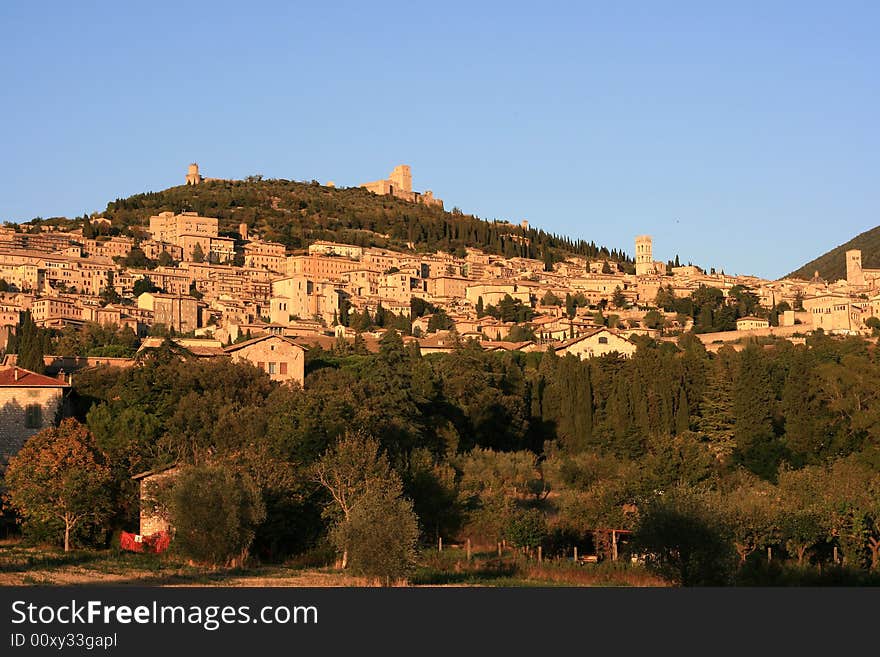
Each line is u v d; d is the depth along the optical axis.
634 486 115.00
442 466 121.38
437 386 167.75
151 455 122.38
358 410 126.25
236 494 97.12
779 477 123.31
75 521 106.31
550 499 137.38
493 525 114.81
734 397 165.62
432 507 114.69
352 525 86.81
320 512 106.25
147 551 103.44
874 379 158.25
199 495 96.50
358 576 86.69
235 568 93.81
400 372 168.25
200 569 92.06
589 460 144.75
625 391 169.50
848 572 95.75
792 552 107.12
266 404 133.88
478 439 166.25
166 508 103.44
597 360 187.88
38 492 105.56
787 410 161.75
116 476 113.25
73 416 147.00
